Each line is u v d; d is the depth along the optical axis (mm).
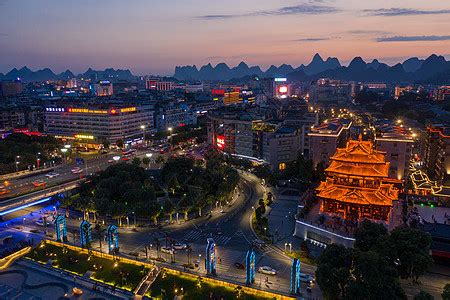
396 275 100562
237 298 109500
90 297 115688
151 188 182625
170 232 155375
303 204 169500
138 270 126500
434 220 142375
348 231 136625
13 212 184375
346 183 160000
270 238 147500
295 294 109688
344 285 100250
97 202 161375
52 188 198875
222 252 137000
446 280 115875
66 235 152000
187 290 114500
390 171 197125
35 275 129125
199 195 169875
